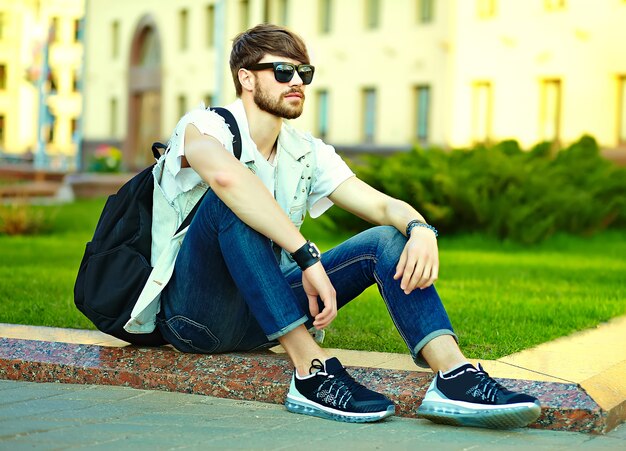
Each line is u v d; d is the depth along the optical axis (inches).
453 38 1157.7
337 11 1358.3
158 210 175.6
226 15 1556.3
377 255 163.5
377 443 142.6
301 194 174.9
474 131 1134.4
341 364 165.8
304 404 159.9
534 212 595.8
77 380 181.3
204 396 171.9
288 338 161.2
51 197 1194.0
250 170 170.4
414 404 160.4
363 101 1326.3
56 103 2785.4
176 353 182.9
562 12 1030.4
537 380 165.8
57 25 2785.4
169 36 1722.4
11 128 2888.8
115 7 1891.0
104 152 1341.0
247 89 171.3
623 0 975.6
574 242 593.3
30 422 150.0
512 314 260.4
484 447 141.6
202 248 166.4
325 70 1379.2
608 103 992.2
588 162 684.1
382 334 223.0
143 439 141.3
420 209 611.8
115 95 1894.7
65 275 365.4
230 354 180.9
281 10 1465.3
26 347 190.5
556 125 1046.4
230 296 171.2
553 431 152.9
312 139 178.4
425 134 1226.6
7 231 658.8
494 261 470.9
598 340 217.9
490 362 185.0
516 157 641.0
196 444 139.3
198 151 162.1
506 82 1091.3
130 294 177.5
